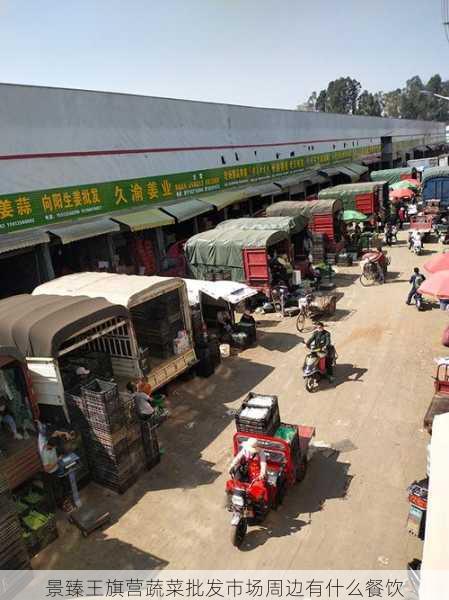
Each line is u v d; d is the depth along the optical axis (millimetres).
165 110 24375
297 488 8172
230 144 30234
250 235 18391
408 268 22188
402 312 16328
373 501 7672
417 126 79688
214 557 6930
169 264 22219
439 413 9062
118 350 10992
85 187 19594
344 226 25922
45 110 17875
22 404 8492
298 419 10242
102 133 20500
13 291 19219
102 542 7414
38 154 17625
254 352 14188
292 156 38656
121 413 8438
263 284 18016
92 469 8766
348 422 9945
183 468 9031
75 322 8969
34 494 7992
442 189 31391
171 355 12047
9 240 16219
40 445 7984
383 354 13109
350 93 166625
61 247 21500
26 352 8852
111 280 12102
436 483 4844
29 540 7188
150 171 23266
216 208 26000
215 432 10141
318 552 6820
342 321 16062
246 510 7133
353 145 52625
